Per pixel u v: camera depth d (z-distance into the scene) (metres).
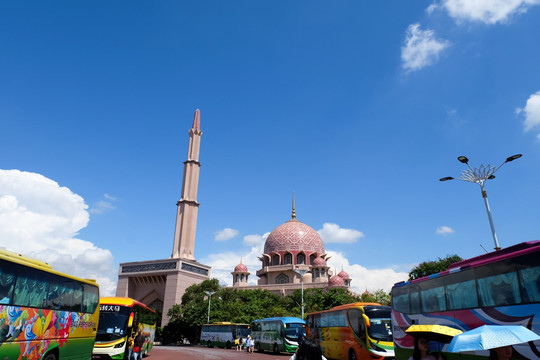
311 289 78.25
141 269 92.31
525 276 10.56
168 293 84.88
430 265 48.91
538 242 10.93
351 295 70.50
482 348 7.39
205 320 66.12
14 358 11.66
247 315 67.75
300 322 35.75
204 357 30.83
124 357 21.91
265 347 39.00
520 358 10.16
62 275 14.67
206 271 94.75
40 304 13.15
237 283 98.12
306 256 97.75
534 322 10.07
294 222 105.50
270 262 100.31
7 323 11.39
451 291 13.60
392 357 19.94
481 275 12.21
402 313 17.03
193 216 94.31
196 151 99.25
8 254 12.02
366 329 21.06
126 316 22.33
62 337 14.49
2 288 11.28
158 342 82.56
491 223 28.98
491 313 11.57
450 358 12.73
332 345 25.94
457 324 13.04
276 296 80.56
